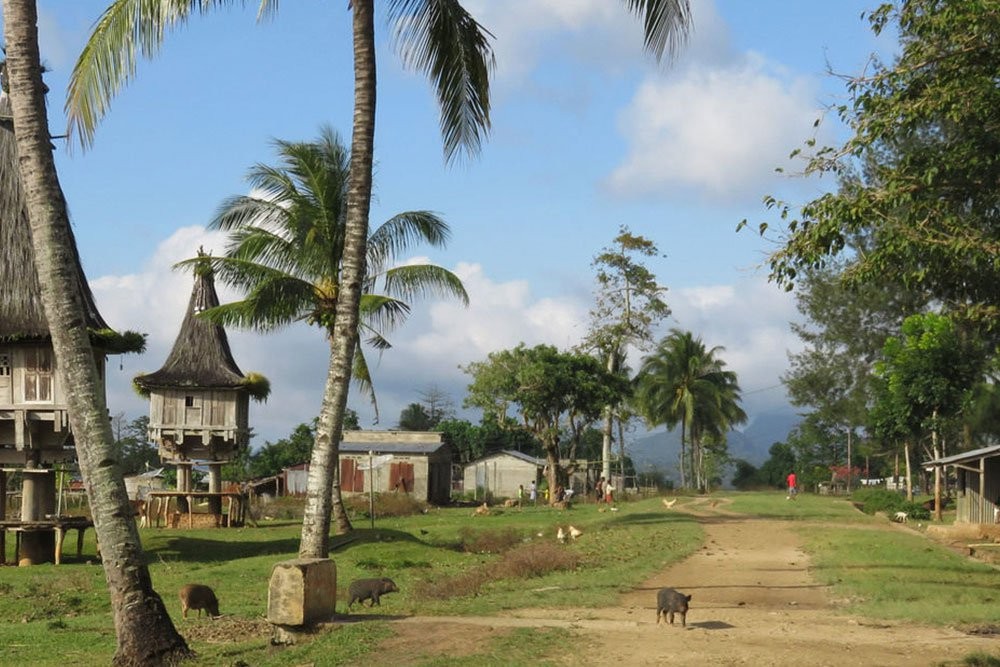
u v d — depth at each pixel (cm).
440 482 6738
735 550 2591
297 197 3083
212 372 4069
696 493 7288
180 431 4041
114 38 1419
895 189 1234
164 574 2455
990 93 1192
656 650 1146
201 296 4194
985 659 1093
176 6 1438
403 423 10862
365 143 1445
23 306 2741
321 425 1424
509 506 5675
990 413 4456
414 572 2331
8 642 1487
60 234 1248
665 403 8150
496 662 1088
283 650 1220
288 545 3133
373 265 3133
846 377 5772
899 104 1238
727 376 8381
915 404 4322
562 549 2500
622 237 7256
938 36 1244
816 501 5350
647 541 2800
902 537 2894
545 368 5762
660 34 1366
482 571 2072
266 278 3078
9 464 2875
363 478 6344
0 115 2783
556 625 1293
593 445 9731
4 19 1243
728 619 1423
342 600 1775
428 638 1207
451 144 1688
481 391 6003
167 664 1209
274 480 7038
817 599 1706
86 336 1259
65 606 1939
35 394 2767
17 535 2873
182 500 4231
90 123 1417
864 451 7288
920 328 4350
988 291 1327
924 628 1346
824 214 1270
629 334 7350
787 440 9612
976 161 1212
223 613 1720
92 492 1243
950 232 1238
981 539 3109
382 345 3497
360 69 1448
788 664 1082
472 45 1628
